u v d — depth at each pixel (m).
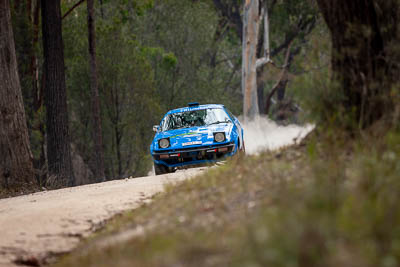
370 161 18.52
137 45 116.00
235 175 24.02
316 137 24.27
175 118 48.38
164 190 28.28
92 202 27.69
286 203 14.65
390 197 14.50
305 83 24.44
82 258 16.73
